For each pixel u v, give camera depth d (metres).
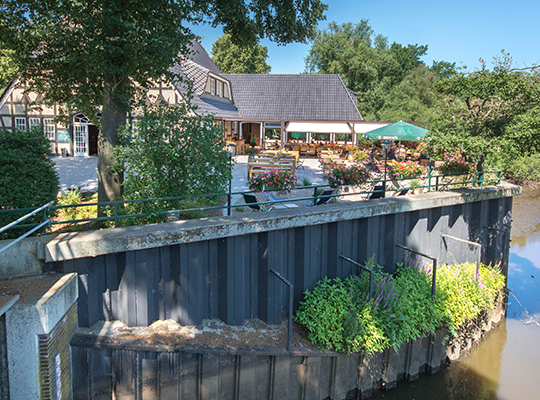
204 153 7.57
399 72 48.78
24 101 23.50
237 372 6.75
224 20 10.62
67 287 5.68
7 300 4.90
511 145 10.60
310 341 7.48
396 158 22.30
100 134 8.64
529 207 22.48
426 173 13.57
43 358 5.14
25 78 9.68
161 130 7.40
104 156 8.55
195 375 6.55
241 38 11.70
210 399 6.61
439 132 11.53
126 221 7.66
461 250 11.65
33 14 8.30
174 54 8.41
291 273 8.21
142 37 7.78
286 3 11.30
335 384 7.64
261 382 6.98
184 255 6.90
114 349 6.14
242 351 6.67
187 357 6.45
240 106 30.98
